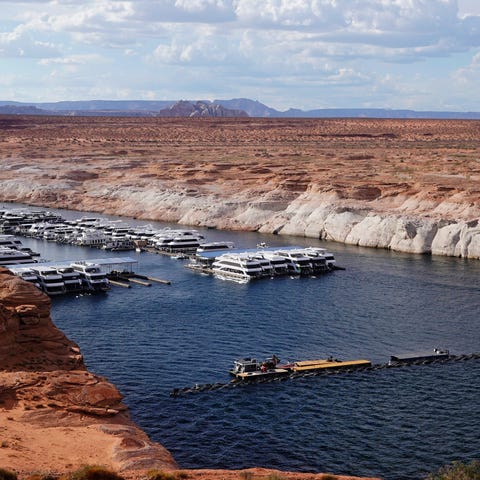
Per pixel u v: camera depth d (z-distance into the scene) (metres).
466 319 126.12
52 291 150.12
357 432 81.31
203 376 98.50
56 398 80.00
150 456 67.88
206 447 77.88
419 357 105.88
